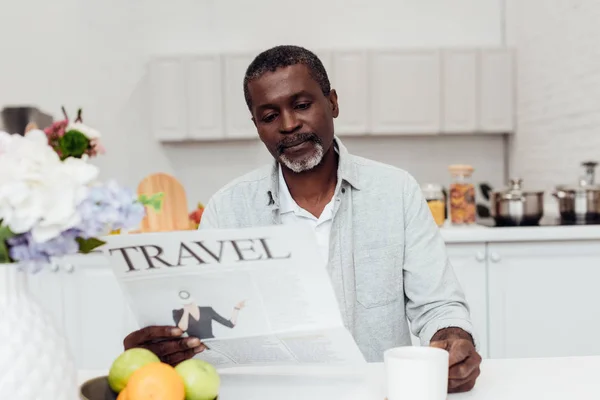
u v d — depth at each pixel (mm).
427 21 4020
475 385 903
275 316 860
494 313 2385
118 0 4016
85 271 2482
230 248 797
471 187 2514
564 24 3135
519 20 3783
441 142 4043
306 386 929
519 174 3801
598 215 2486
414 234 1310
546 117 3377
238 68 3730
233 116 3748
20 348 625
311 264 803
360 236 1319
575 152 3037
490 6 3984
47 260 649
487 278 2383
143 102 4043
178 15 4039
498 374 954
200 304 871
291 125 1203
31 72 4000
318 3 4020
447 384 817
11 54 3998
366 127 3713
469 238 2346
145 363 815
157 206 690
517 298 2379
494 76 3734
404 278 1330
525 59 3668
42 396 634
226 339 900
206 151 4066
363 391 901
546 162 3389
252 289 838
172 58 3738
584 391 868
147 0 4027
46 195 612
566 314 2379
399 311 1323
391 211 1318
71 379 677
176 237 789
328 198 1338
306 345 891
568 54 3088
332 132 1280
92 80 4023
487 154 4051
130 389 749
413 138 4039
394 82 3697
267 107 1220
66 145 676
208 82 3732
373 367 1015
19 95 4008
